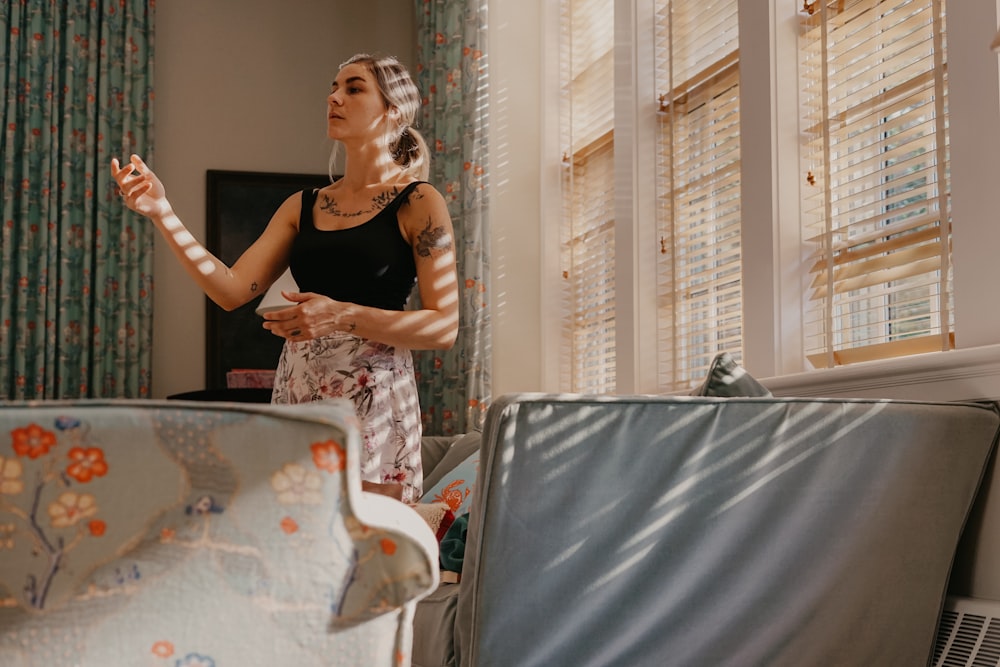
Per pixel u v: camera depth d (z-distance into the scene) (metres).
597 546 1.55
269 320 1.98
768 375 2.65
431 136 4.60
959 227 2.06
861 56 2.53
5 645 0.85
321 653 0.93
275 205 5.11
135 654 0.88
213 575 0.89
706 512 1.62
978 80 2.02
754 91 2.77
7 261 4.66
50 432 0.85
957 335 2.06
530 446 1.52
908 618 1.77
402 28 5.38
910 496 1.76
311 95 5.27
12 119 4.72
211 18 5.20
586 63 4.31
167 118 5.08
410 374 2.16
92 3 4.89
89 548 0.86
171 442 0.87
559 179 4.42
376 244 2.16
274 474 0.89
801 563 1.68
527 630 1.51
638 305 3.42
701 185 3.21
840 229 2.52
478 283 4.16
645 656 1.58
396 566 0.94
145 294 4.83
